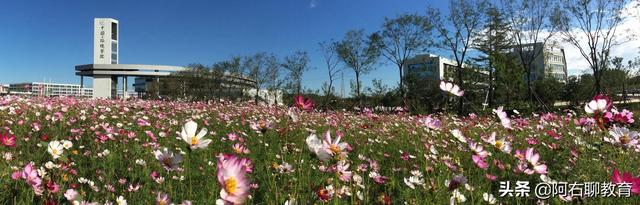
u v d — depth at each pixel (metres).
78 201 2.65
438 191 3.00
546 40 28.58
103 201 2.97
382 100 28.56
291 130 6.21
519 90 24.06
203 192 3.30
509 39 29.84
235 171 1.32
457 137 3.34
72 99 13.85
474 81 28.69
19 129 5.86
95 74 89.31
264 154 4.83
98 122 7.09
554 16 27.53
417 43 32.56
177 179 3.62
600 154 4.42
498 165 3.95
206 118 8.80
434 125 3.75
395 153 5.44
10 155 3.72
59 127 6.38
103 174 3.84
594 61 26.72
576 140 5.24
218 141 5.91
